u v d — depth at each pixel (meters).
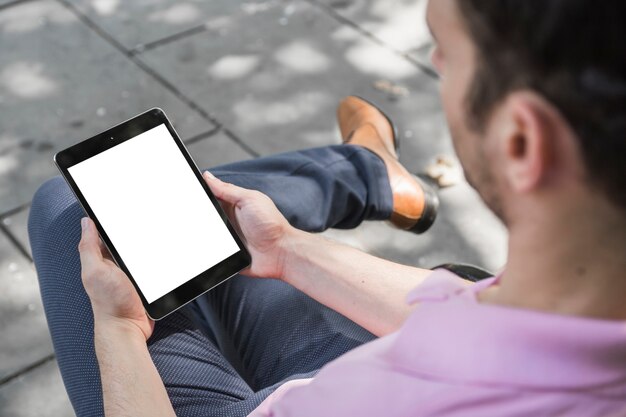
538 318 0.51
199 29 2.85
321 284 1.25
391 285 1.21
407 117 2.55
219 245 1.29
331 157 1.76
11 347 1.96
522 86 0.48
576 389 0.51
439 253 2.19
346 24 2.88
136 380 1.09
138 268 1.24
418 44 2.80
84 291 1.30
